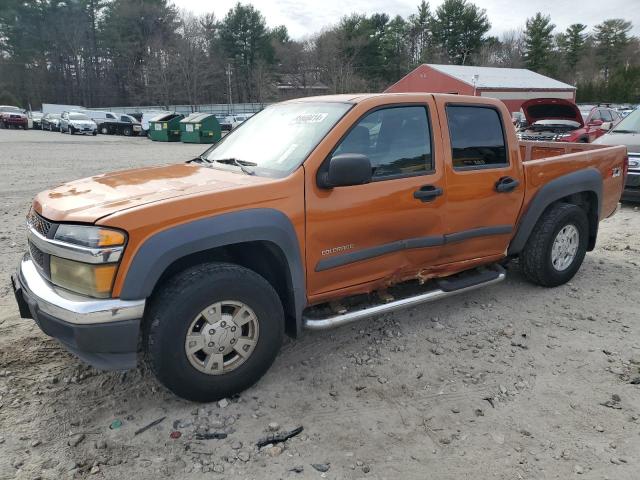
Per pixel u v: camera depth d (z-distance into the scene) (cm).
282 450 297
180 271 329
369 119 383
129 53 7594
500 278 473
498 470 283
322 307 398
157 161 1828
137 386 355
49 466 281
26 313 355
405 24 7738
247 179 351
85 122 3706
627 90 5762
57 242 304
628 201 955
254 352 340
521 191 474
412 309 482
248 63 7775
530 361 394
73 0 7406
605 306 493
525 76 4616
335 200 359
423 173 405
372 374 374
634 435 312
